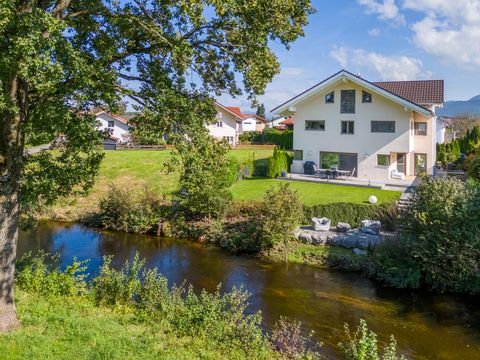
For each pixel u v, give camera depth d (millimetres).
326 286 16516
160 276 13094
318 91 34812
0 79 7543
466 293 15648
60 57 7922
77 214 27672
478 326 13055
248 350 9375
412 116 33250
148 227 24453
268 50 10117
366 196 26984
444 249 15773
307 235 21000
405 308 14430
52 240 22906
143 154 42719
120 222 25328
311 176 34969
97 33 10930
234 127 64188
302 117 36781
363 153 34156
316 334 12289
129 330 9625
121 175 34719
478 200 16172
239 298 11211
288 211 20500
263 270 18422
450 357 11125
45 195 12016
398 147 32688
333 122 35344
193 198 23047
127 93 9945
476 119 72438
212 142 10883
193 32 10281
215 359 8680
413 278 16156
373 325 13055
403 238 17266
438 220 16125
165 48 10359
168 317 10453
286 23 9648
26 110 9172
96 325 9453
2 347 7898
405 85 37750
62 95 8844
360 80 32375
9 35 7102
